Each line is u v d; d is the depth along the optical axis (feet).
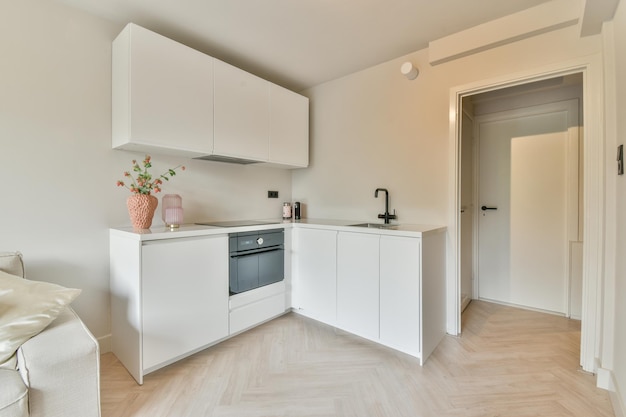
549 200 9.30
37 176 5.92
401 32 7.32
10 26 5.60
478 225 10.56
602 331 5.60
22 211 5.77
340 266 7.82
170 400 5.17
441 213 7.91
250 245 7.75
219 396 5.28
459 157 7.67
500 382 5.68
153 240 5.81
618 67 5.09
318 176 10.72
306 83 10.57
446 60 7.66
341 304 7.80
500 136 10.12
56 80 6.11
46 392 3.52
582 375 5.90
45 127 5.99
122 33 6.28
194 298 6.49
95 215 6.66
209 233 6.76
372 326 7.16
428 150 8.12
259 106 8.63
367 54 8.44
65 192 6.25
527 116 9.62
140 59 6.15
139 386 5.54
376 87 9.14
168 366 6.20
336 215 10.23
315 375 5.91
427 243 6.64
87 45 6.47
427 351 6.62
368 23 6.93
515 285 9.92
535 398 5.22
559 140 9.12
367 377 5.85
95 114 6.61
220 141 7.59
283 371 6.05
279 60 8.78
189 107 6.94
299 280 8.86
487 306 9.93
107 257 6.84
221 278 7.04
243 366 6.22
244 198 9.81
